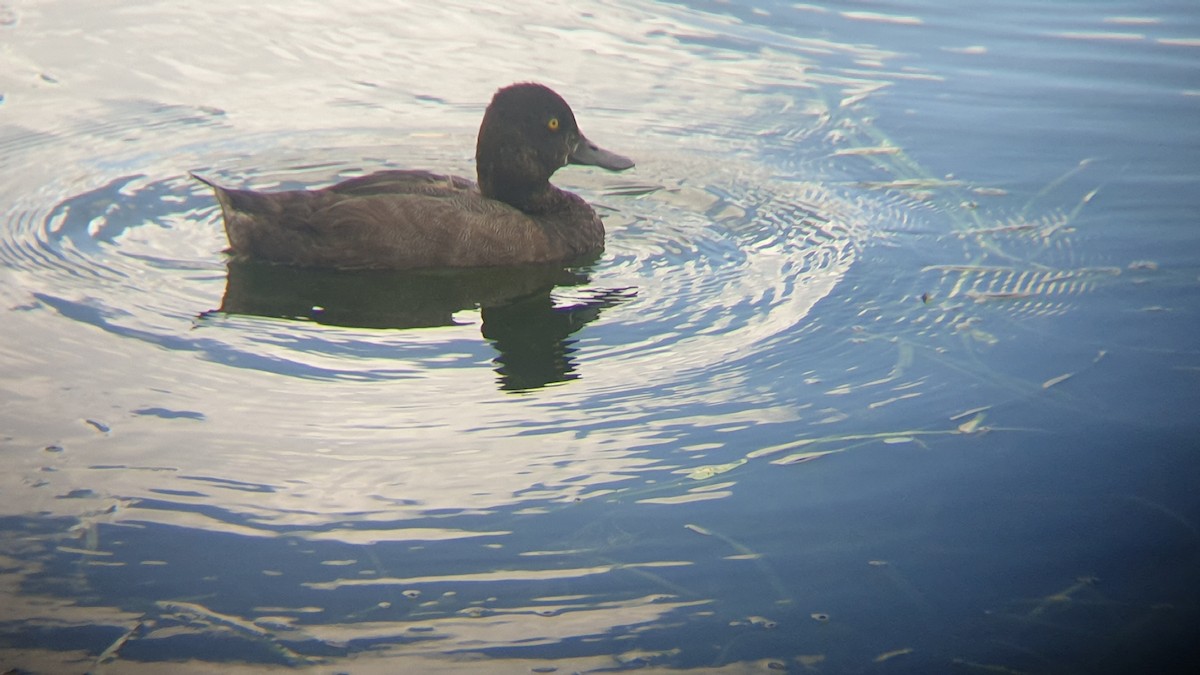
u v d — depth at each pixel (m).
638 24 12.25
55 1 12.16
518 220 7.88
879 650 4.27
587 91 10.66
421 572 4.64
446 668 4.12
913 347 6.51
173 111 9.99
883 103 10.33
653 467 5.40
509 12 12.56
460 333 6.73
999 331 6.70
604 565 4.71
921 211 8.39
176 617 4.33
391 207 7.63
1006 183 8.80
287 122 9.92
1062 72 10.91
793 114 10.18
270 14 12.20
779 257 7.76
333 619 4.36
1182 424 5.71
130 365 6.16
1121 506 5.11
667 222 8.41
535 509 5.07
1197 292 7.11
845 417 5.83
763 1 12.88
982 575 4.68
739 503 5.13
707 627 4.36
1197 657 4.24
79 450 5.37
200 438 5.52
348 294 7.25
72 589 4.46
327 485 5.20
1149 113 9.99
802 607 4.48
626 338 6.69
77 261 7.39
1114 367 6.27
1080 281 7.30
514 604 4.46
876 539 4.89
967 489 5.24
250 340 6.52
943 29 12.05
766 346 6.55
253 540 4.80
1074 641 4.33
